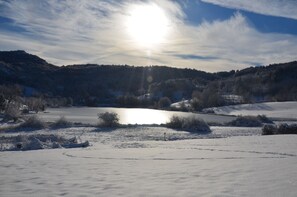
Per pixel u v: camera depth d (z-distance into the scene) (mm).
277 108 132000
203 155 19359
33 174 13695
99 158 18703
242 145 25375
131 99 188500
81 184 11711
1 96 95188
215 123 66562
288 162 15695
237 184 11219
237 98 160125
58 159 18500
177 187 11047
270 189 10453
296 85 180500
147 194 10266
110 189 10938
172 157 18625
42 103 125250
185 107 146250
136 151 22344
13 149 26906
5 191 10852
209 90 159250
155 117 95500
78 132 48094
